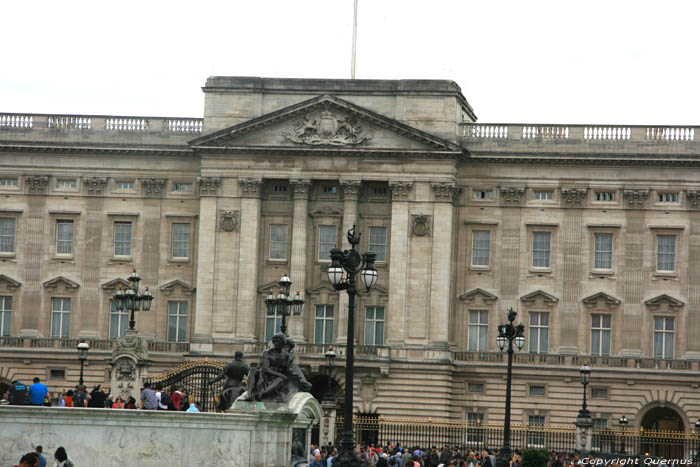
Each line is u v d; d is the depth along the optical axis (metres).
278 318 120.00
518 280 120.12
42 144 123.00
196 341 118.81
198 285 119.56
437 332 117.56
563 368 118.12
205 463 56.06
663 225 118.62
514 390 118.94
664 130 119.25
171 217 122.81
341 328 118.75
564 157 119.25
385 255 120.19
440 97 119.25
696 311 117.81
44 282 123.19
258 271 120.12
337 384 119.75
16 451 54.59
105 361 121.19
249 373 58.62
